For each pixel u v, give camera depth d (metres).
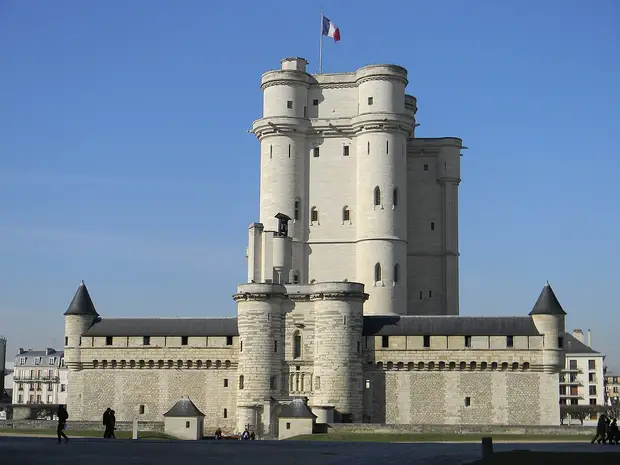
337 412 92.75
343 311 94.06
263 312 95.06
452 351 94.12
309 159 113.12
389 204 109.25
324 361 93.75
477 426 83.50
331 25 116.19
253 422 93.62
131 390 99.19
